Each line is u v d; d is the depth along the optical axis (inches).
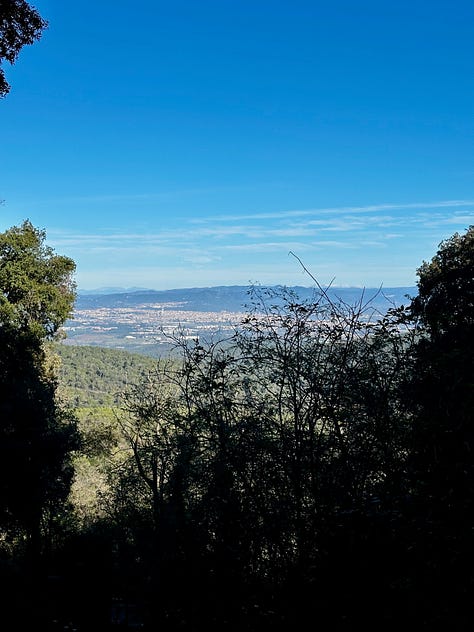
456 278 630.5
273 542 247.6
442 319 253.3
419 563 182.4
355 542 212.2
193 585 257.3
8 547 808.9
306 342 252.5
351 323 249.3
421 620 177.2
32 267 1093.8
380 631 190.9
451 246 805.2
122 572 394.3
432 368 231.0
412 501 199.2
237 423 251.0
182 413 276.7
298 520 237.9
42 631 385.4
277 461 241.6
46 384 920.9
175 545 275.6
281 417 251.3
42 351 1100.5
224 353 260.8
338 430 238.7
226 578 248.8
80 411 1199.6
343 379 241.1
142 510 379.6
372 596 200.5
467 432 200.8
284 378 251.0
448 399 216.8
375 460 230.2
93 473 1034.1
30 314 1114.7
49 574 579.2
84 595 479.8
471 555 170.4
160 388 299.6
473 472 190.5
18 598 444.5
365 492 231.9
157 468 313.0
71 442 808.3
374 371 237.9
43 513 820.0
